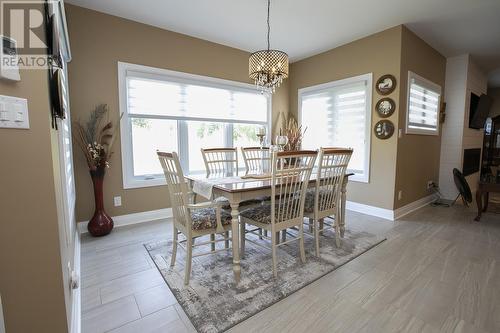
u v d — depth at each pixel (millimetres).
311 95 4461
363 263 2191
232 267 2113
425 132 4008
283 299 1697
